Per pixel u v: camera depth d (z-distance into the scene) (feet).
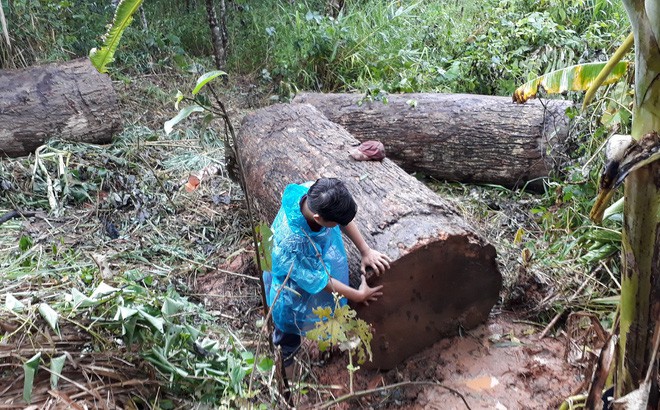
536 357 10.89
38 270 12.67
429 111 17.21
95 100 18.58
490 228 14.49
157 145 19.19
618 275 12.17
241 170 7.33
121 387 8.75
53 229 14.88
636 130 5.93
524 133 15.79
